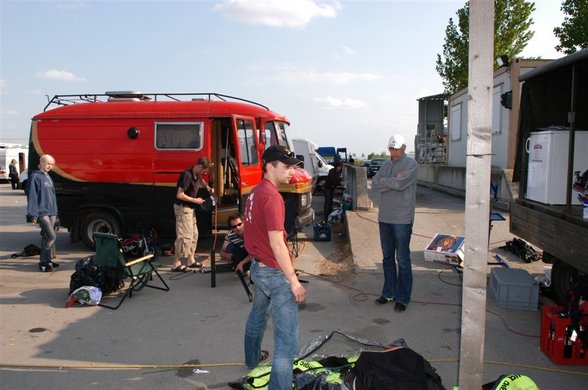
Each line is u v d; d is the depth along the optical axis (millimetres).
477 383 2986
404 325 5387
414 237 9531
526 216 6238
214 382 4094
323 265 8297
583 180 5273
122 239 8641
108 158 8969
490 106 2803
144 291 6738
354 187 12023
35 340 4992
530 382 3350
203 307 6043
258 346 4035
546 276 6398
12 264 8477
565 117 6395
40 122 9219
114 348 4789
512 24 21016
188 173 7496
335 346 4375
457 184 18094
